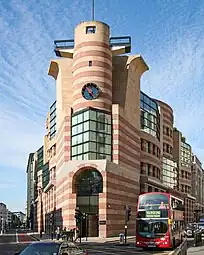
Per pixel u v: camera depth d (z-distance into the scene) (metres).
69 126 66.19
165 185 93.69
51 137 96.38
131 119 74.44
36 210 129.38
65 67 76.38
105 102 67.00
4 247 47.62
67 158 65.25
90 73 67.19
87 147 63.09
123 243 46.50
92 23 68.62
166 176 104.06
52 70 81.62
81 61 67.94
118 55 73.81
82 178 61.44
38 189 124.19
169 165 106.81
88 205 60.62
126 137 70.31
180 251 14.43
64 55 75.06
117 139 66.06
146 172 82.50
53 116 93.44
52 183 81.19
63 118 68.50
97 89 66.69
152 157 85.75
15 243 57.50
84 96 66.81
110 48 70.12
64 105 74.94
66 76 76.00
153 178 84.38
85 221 57.44
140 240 35.97
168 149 108.19
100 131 64.69
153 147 87.56
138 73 79.88
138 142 78.50
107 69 68.25
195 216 126.50
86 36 68.25
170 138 110.00
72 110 67.56
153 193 36.78
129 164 71.25
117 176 64.31
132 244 48.03
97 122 64.56
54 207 80.75
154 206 36.22
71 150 65.44
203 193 160.25
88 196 60.75
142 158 81.75
